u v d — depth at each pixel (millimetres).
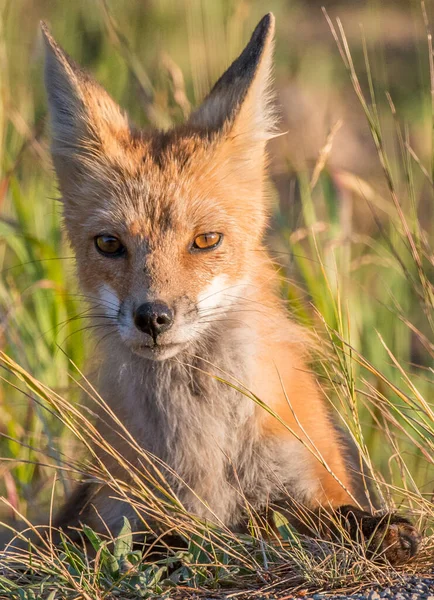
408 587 6754
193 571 7059
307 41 23234
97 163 8875
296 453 8289
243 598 6754
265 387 8375
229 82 9234
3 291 12055
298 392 8727
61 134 9148
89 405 9445
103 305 8562
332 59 22516
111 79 17766
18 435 10938
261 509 8320
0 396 11305
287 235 12055
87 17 20266
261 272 9070
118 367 8672
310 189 11977
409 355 13312
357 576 6922
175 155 8805
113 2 20547
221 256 8508
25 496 10633
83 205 8805
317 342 10000
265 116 9141
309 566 6992
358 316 12352
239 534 7664
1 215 12227
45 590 6918
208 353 8398
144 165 8742
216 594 6867
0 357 8055
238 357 8375
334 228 12414
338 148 18641
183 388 8430
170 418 8406
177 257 8273
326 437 8680
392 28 23406
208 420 8367
